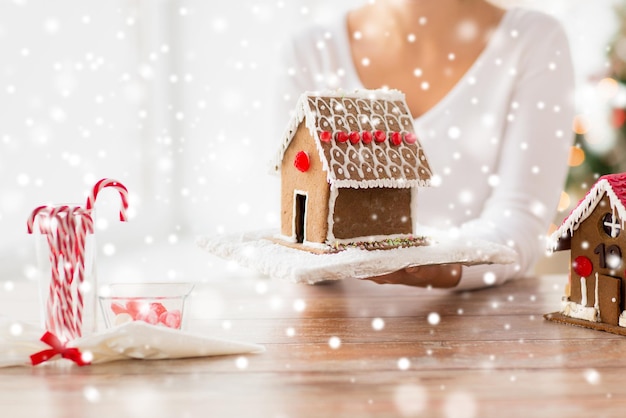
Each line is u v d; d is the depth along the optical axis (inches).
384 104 54.1
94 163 109.0
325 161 48.7
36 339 38.4
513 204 64.7
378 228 52.4
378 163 50.6
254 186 140.9
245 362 37.7
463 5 70.7
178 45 141.8
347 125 51.0
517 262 58.8
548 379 35.6
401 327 45.5
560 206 99.1
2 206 84.4
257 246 52.3
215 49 142.6
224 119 142.1
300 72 74.2
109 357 38.6
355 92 53.5
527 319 47.2
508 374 36.4
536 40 69.6
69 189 101.0
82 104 105.3
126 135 124.0
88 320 41.6
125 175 108.4
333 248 49.2
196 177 144.0
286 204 54.6
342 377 36.0
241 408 32.0
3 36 85.0
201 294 55.5
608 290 44.0
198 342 39.4
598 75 101.0
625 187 42.8
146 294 44.3
